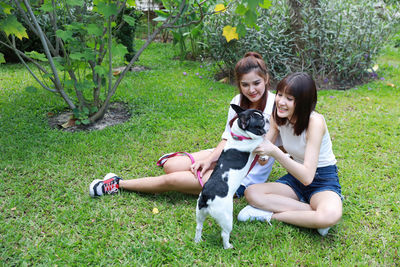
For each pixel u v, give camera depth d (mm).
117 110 4859
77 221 2588
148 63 7473
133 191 2990
